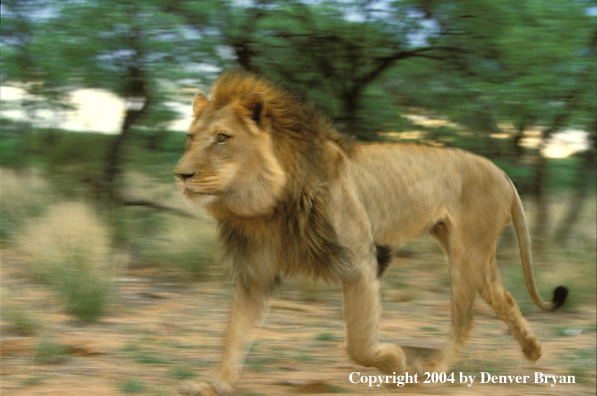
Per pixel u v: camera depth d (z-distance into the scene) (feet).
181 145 35.81
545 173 38.11
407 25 33.22
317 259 15.83
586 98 30.81
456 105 33.06
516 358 21.16
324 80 35.06
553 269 31.58
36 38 34.09
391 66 34.71
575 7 29.86
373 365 16.43
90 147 36.70
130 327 22.04
